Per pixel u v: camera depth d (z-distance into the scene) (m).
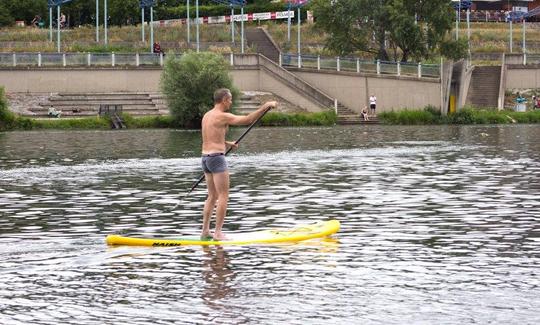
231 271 21.70
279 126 94.81
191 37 125.50
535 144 66.25
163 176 44.03
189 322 17.58
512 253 23.47
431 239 25.52
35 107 97.12
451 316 17.86
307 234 25.91
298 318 17.78
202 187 39.06
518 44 136.12
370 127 92.62
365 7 109.25
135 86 103.06
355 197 35.06
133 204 33.53
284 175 44.19
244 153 58.78
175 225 28.45
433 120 99.06
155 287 20.22
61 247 24.72
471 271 21.47
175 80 91.44
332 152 59.44
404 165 49.44
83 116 95.75
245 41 124.19
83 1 143.25
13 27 131.50
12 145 66.31
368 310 18.30
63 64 101.31
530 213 30.19
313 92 104.00
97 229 27.70
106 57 102.62
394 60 111.69
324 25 110.75
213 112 25.03
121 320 17.75
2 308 18.67
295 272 21.55
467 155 56.12
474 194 35.53
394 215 30.06
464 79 102.88
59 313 18.28
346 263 22.47
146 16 145.00
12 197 35.97
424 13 109.44
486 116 100.50
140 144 67.25
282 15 124.00
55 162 52.09
